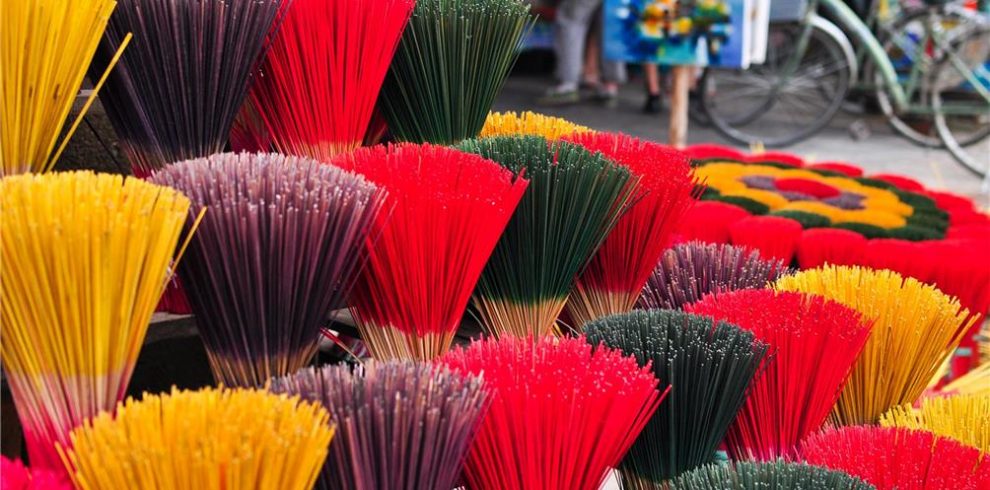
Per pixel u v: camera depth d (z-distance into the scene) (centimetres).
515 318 88
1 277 57
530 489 69
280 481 54
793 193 227
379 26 90
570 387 68
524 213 84
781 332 86
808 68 580
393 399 62
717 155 285
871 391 100
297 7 86
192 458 51
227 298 67
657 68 608
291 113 88
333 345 103
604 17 342
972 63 531
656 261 100
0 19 66
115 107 80
